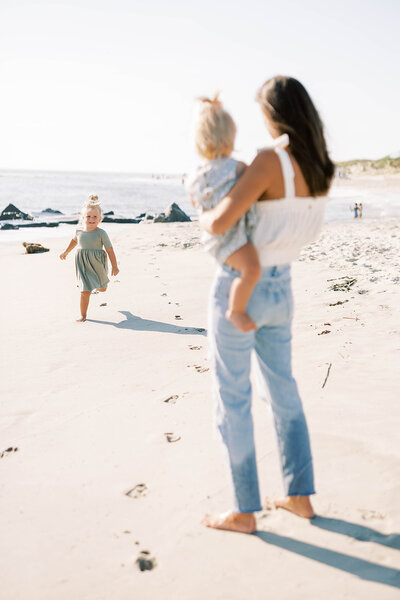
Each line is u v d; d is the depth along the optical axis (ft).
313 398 12.18
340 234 52.03
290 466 7.82
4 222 76.89
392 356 14.67
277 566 6.97
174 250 41.14
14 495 8.98
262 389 7.93
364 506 8.11
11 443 10.94
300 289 24.32
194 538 7.64
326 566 6.92
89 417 12.07
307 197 6.78
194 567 7.05
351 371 13.78
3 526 8.14
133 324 20.38
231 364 7.19
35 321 21.15
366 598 6.33
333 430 10.52
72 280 29.86
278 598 6.41
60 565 7.23
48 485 9.27
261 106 7.03
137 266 33.32
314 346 16.08
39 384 14.37
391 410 11.28
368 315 18.99
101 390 13.78
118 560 7.28
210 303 7.22
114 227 68.23
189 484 9.07
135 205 134.10
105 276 21.26
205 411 12.04
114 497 8.82
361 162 469.98
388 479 8.74
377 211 107.76
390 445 9.80
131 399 13.03
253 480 7.43
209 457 9.93
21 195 171.12
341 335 16.96
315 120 6.77
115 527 8.02
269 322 7.19
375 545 7.25
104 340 18.40
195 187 6.72
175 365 15.51
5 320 21.34
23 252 42.29
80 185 307.99
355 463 9.29
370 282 24.38
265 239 6.73
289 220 6.68
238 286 6.57
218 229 6.43
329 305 20.97
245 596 6.47
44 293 26.48
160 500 8.66
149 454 10.19
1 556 7.47
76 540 7.75
